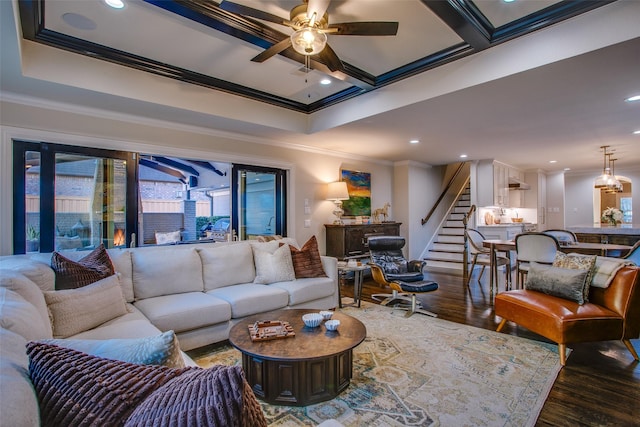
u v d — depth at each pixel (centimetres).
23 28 251
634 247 390
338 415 201
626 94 330
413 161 750
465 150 619
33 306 153
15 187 318
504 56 287
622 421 194
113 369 75
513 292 336
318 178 596
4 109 310
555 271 317
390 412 203
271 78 372
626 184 1085
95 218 364
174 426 59
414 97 354
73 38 281
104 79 314
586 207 943
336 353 203
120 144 377
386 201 741
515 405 210
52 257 243
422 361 271
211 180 937
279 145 536
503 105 361
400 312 408
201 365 265
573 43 252
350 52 311
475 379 242
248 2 240
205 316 281
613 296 283
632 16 229
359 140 530
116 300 238
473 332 338
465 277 613
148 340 89
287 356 198
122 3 234
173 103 358
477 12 246
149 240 863
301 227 566
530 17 255
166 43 293
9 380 68
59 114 339
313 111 474
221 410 61
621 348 299
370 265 444
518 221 881
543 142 549
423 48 304
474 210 741
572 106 365
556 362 270
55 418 68
